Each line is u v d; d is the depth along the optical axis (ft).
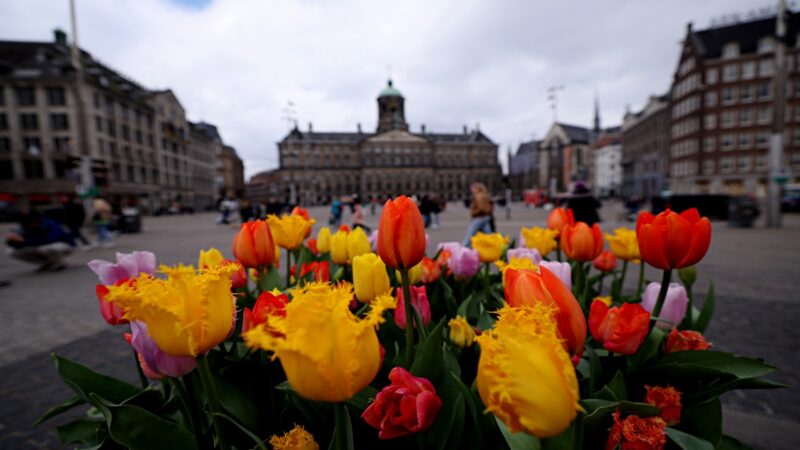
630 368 4.56
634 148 244.22
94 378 3.82
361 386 2.14
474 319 5.32
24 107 154.10
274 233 5.82
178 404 3.87
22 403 10.39
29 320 17.56
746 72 154.10
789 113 149.07
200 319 2.39
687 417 4.10
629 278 22.36
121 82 188.96
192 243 47.42
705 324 5.44
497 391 1.92
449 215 107.65
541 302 2.60
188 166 252.42
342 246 5.78
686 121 173.37
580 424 2.36
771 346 13.01
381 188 349.61
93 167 59.31
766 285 21.43
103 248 43.39
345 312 2.21
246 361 3.81
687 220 3.58
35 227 29.66
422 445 2.98
